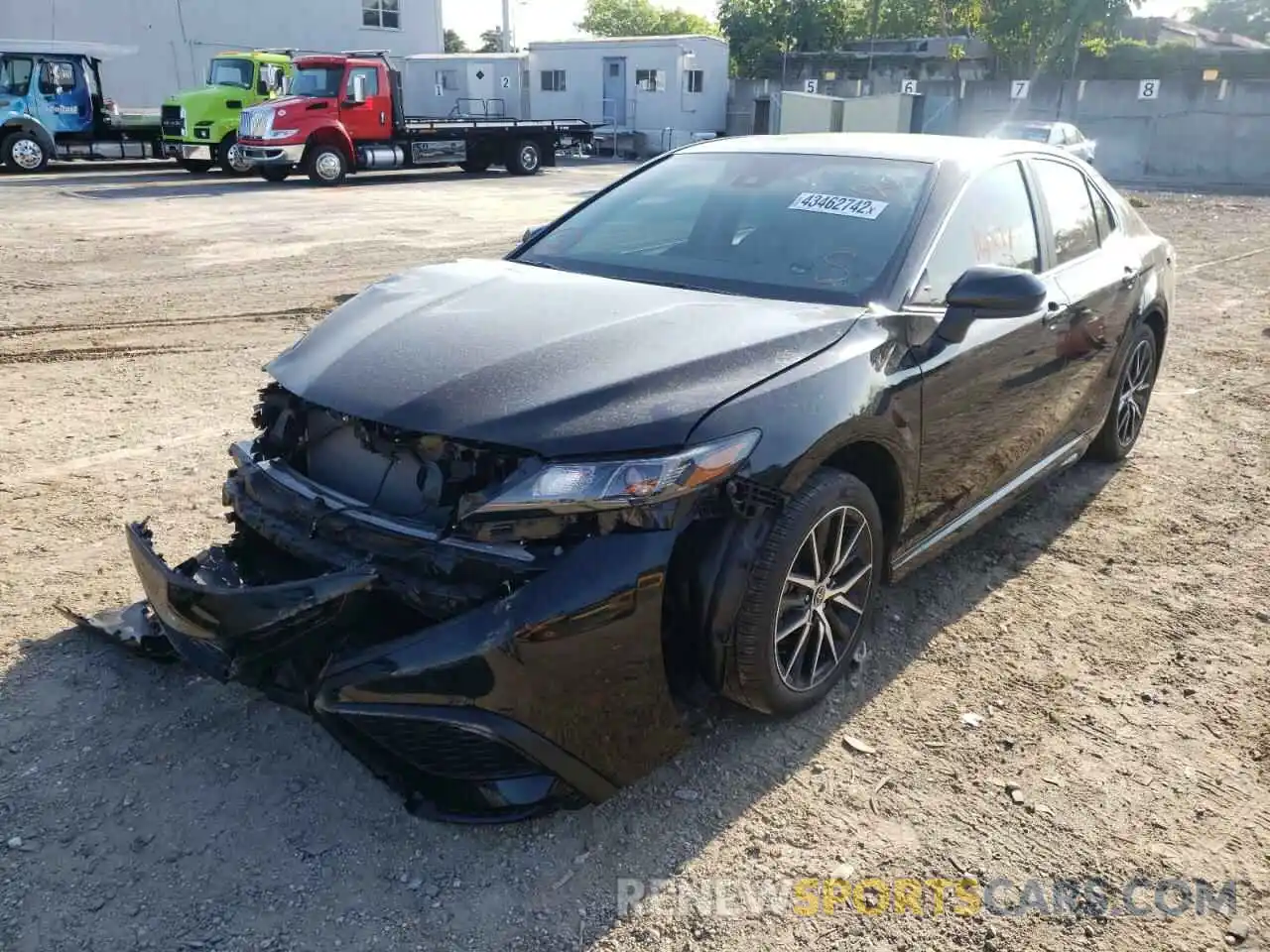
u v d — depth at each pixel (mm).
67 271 10102
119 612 3453
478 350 2787
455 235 13219
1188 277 11602
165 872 2494
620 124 34094
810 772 2945
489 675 2365
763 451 2668
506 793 2525
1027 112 32156
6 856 2520
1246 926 2451
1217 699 3377
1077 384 4430
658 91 33531
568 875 2537
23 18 27266
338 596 2457
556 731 2453
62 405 5980
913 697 3328
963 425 3547
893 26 56531
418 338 2898
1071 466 5145
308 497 2787
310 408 2844
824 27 49094
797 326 3010
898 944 2371
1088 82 31359
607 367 2678
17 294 8961
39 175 21078
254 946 2295
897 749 3064
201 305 8789
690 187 4047
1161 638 3750
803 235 3588
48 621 3557
